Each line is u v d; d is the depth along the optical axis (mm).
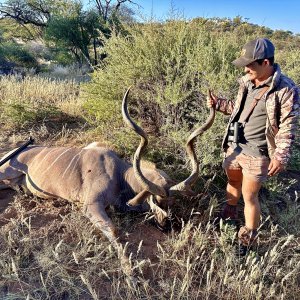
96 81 5723
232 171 3439
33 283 2965
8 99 6961
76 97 7902
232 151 3344
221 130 4363
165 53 5371
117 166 3922
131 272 2986
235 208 3707
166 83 5250
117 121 5449
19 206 3816
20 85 8258
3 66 20047
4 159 4113
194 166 3416
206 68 4832
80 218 3609
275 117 2932
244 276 3135
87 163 3863
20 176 4145
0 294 2846
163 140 4863
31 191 4094
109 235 3391
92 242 3406
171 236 3592
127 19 7621
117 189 3857
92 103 5707
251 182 3188
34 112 6355
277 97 2881
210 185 4332
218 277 3135
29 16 27656
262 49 2830
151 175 3688
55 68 18969
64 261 3109
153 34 5562
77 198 3801
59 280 3000
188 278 2996
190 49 5215
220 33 5668
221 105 3428
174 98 4715
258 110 3082
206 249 3424
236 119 3309
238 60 2924
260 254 3443
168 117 4957
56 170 3893
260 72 2920
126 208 3889
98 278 3047
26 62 21578
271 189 4188
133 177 3812
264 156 3156
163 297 2904
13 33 29812
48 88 8266
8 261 3080
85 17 20141
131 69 5320
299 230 3787
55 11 22125
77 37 20219
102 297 2908
